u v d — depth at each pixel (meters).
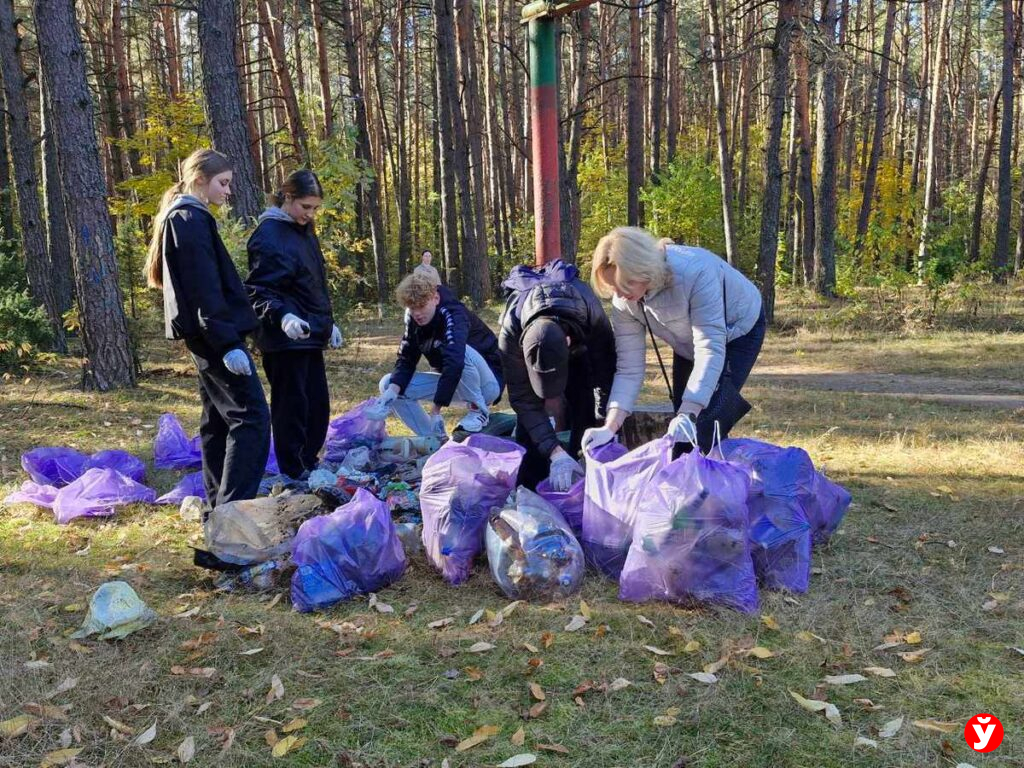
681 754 2.49
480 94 30.67
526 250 27.81
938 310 15.85
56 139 8.34
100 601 3.28
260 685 2.87
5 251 14.48
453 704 2.77
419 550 4.05
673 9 27.95
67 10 8.27
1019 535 4.25
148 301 12.52
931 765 2.43
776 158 15.60
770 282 16.17
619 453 4.20
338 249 14.03
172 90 24.73
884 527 4.42
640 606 3.46
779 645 3.14
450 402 5.16
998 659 3.02
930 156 23.41
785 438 6.63
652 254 3.47
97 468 5.00
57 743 2.55
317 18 21.02
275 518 3.88
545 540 3.57
